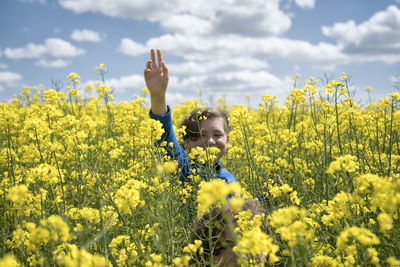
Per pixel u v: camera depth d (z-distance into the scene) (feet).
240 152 13.67
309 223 6.79
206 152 10.34
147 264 6.27
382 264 6.49
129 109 17.47
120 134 18.45
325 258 6.15
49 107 12.64
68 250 6.59
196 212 9.87
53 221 5.46
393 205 5.09
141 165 11.76
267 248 5.12
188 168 11.63
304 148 14.24
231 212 6.78
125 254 7.26
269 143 15.30
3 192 9.78
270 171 13.35
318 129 13.80
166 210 7.71
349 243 5.81
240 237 6.12
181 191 9.80
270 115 21.45
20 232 7.23
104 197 9.25
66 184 11.89
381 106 13.24
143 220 9.48
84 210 7.43
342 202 6.48
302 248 5.53
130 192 7.50
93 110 23.67
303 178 12.07
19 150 12.21
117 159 14.02
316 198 10.84
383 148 13.48
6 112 11.96
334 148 13.05
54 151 11.40
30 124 10.00
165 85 10.51
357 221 6.76
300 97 14.06
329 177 11.05
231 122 11.17
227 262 6.94
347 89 12.53
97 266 5.25
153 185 9.10
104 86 17.40
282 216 5.35
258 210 7.95
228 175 12.06
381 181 5.71
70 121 11.04
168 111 10.87
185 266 6.28
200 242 6.27
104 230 6.81
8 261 4.81
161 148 10.04
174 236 8.21
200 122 11.93
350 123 12.98
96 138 15.34
